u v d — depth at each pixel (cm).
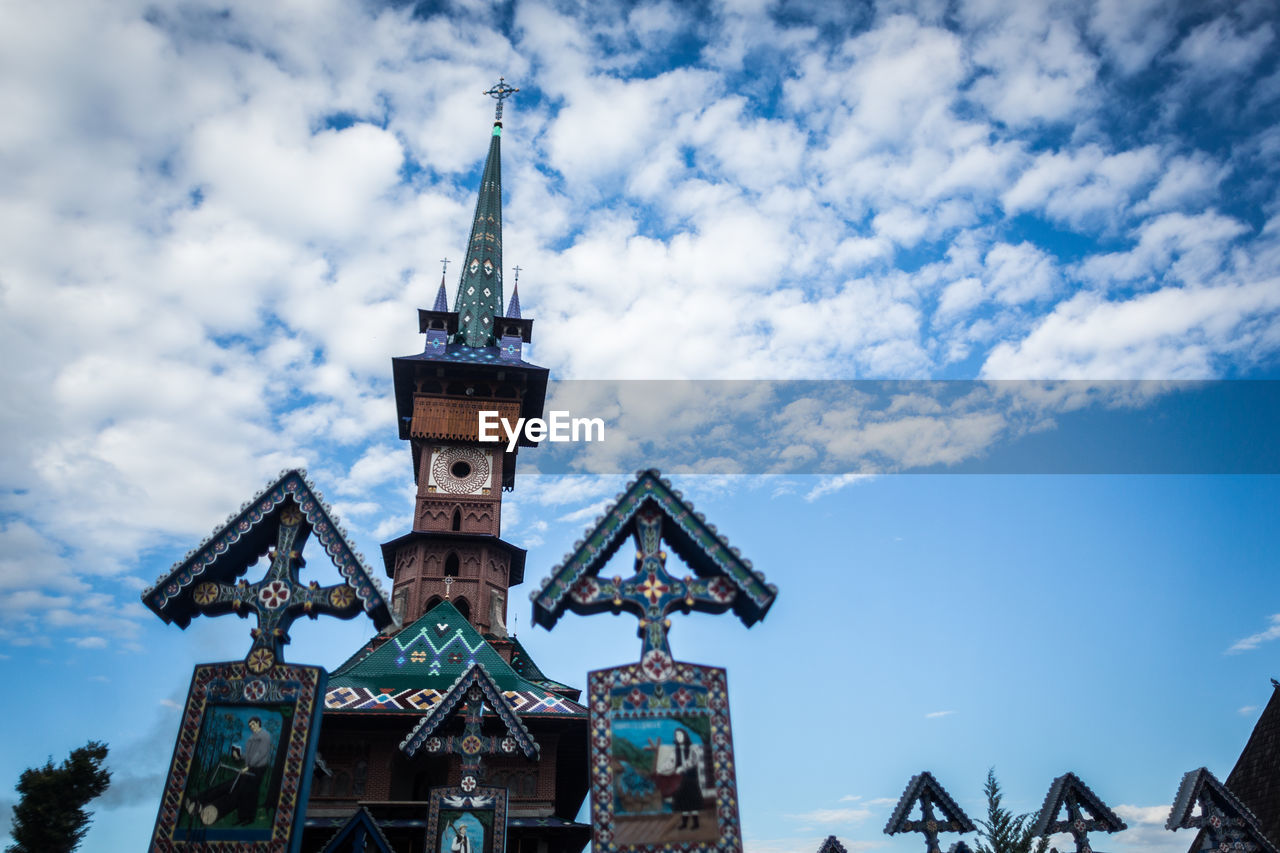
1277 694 3781
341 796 3866
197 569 1773
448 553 5691
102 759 2997
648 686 1666
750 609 1747
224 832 1570
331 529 1827
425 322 6894
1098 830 2338
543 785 3991
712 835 1545
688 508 1809
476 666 2525
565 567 1720
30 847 2791
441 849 2161
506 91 8838
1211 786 2362
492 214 7869
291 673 1711
